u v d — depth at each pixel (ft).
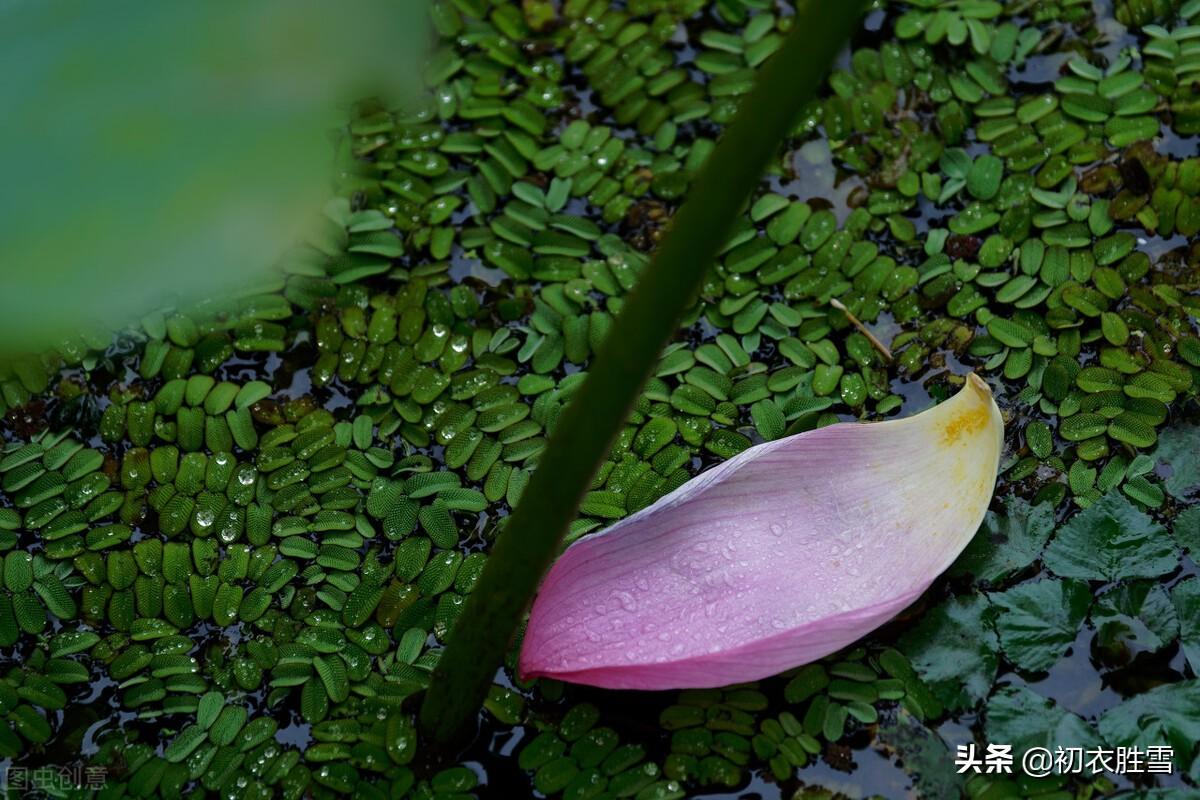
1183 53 3.56
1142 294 3.41
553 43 3.64
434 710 3.19
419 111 3.59
